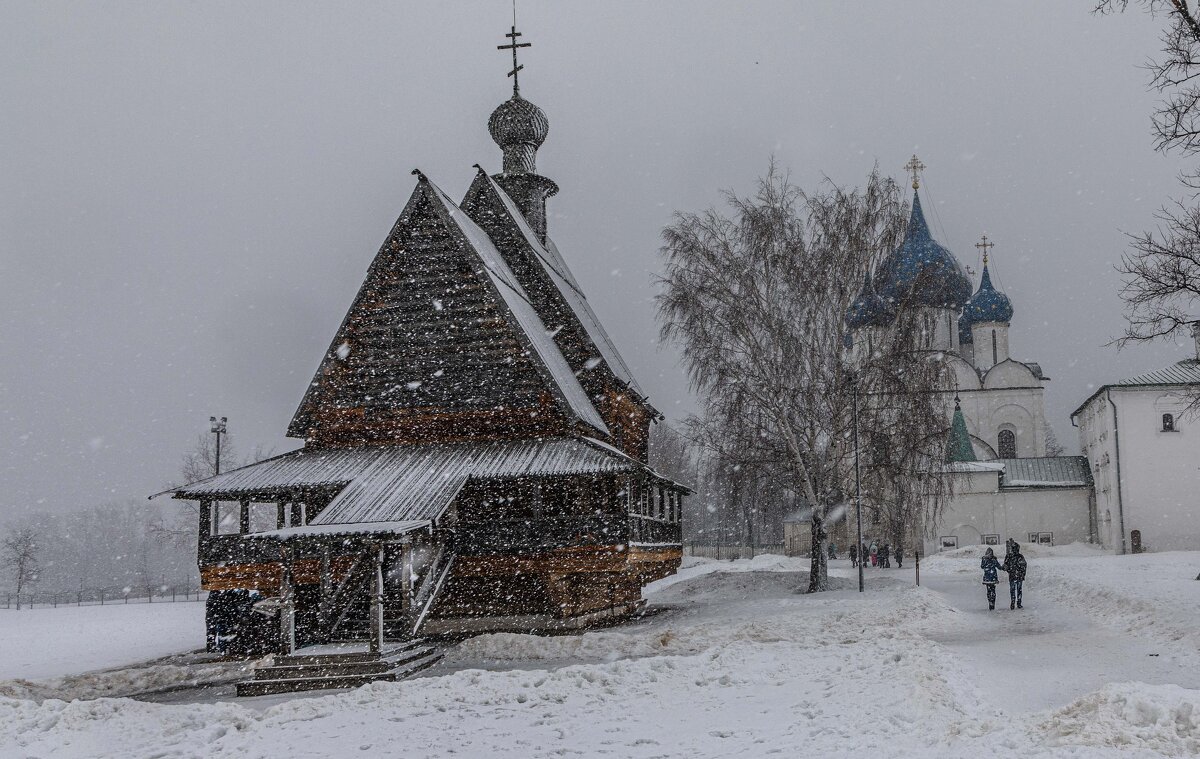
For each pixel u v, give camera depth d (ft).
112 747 43.45
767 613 96.22
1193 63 73.36
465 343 100.27
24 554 347.77
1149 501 202.69
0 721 47.50
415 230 102.37
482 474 88.28
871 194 116.37
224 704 51.80
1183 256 78.74
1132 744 29.19
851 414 115.44
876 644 64.95
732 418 113.39
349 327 101.45
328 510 81.87
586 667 57.57
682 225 118.11
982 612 90.53
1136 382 206.90
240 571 91.40
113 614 174.81
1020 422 253.44
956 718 37.01
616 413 120.26
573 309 115.03
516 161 138.41
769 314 114.73
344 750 39.93
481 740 40.73
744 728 39.32
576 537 87.86
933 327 116.47
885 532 125.18
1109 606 81.56
